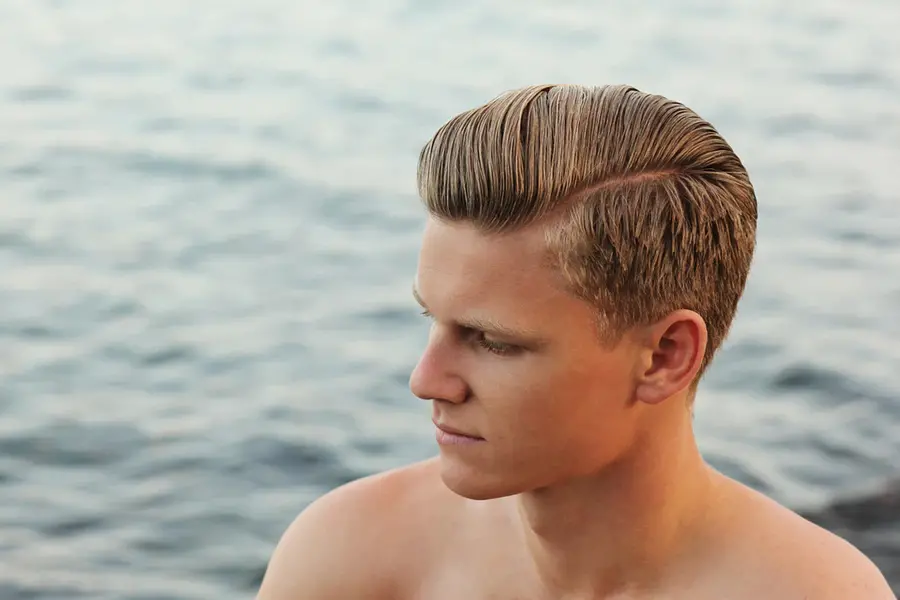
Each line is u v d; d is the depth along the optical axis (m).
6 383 6.80
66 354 7.21
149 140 11.77
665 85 14.00
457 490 1.59
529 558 1.80
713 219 1.59
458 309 1.51
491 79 14.30
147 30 16.39
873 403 6.37
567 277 1.49
